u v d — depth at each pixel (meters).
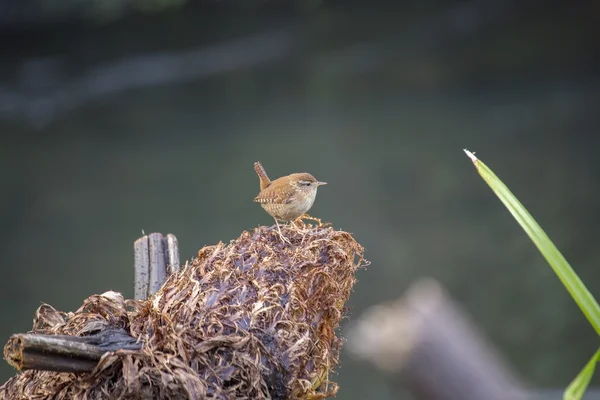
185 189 18.73
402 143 22.09
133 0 26.39
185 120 26.05
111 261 14.14
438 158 20.06
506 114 23.75
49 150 22.66
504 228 15.54
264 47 27.08
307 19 27.00
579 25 25.16
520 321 11.84
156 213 17.06
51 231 16.09
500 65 26.30
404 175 19.22
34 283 13.04
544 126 21.95
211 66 26.91
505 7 26.03
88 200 17.89
